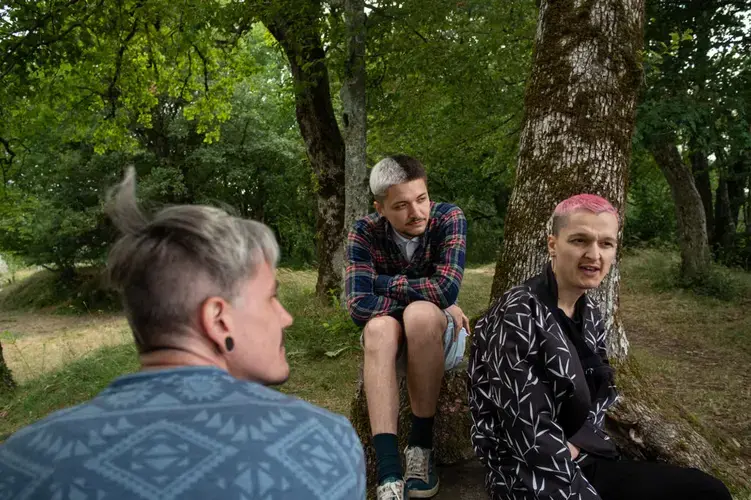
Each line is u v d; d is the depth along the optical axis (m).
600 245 1.90
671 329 9.51
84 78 10.48
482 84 10.39
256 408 0.78
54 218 21.05
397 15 8.73
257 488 0.70
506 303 1.92
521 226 3.17
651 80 8.26
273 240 0.96
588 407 1.87
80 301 22.33
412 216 2.32
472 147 13.08
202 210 0.92
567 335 1.95
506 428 1.83
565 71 3.10
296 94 9.63
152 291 0.84
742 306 11.20
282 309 0.98
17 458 0.73
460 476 2.68
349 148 8.82
